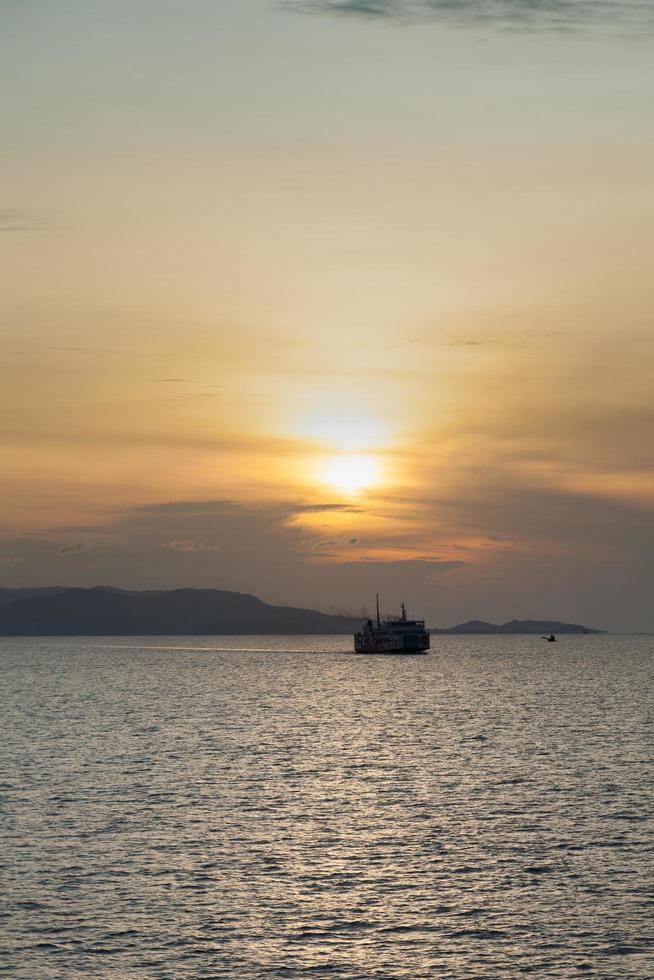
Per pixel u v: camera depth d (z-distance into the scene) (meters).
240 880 71.12
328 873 72.81
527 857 76.81
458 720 178.88
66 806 95.00
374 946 59.50
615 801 96.88
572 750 134.38
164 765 121.38
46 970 55.94
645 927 62.09
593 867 74.00
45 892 68.31
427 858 76.56
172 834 83.94
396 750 136.12
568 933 61.28
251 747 139.75
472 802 97.06
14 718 181.88
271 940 60.31
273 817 90.31
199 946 59.38
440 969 56.44
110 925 62.44
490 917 63.88
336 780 110.25
